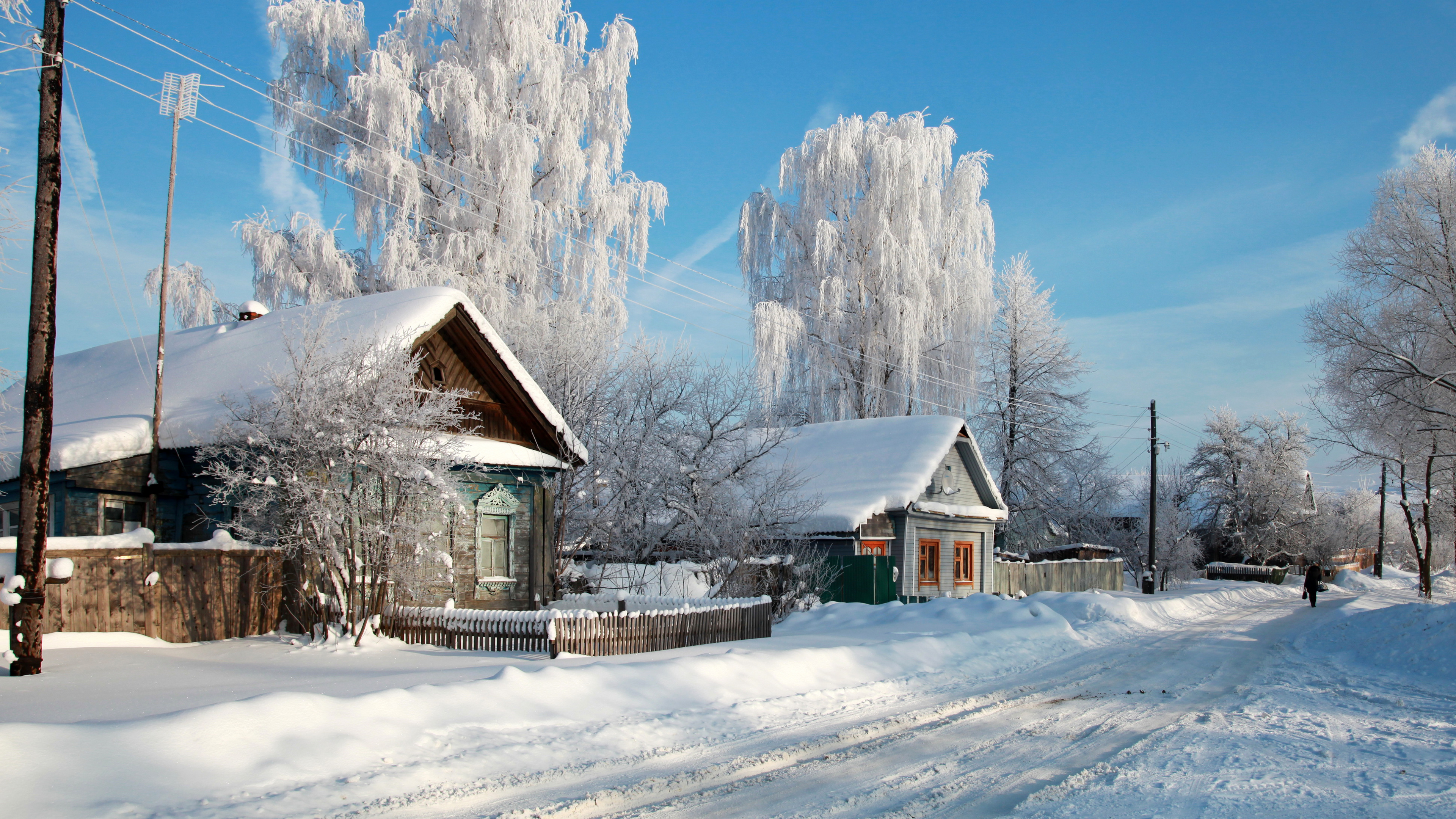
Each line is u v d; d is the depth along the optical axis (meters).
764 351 34.75
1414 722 10.60
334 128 30.00
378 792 6.53
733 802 6.71
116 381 19.98
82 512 15.23
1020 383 46.62
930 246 40.09
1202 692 12.67
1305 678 14.45
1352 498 87.12
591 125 34.75
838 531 26.16
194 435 15.44
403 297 17.75
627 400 23.56
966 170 40.91
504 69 31.67
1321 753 8.69
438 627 13.53
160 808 5.92
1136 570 53.97
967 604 22.17
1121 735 9.45
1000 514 33.84
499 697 8.95
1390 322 30.39
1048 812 6.54
